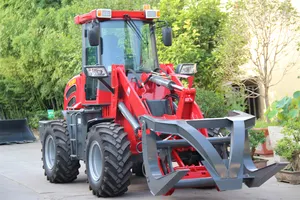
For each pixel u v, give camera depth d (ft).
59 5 80.64
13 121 68.49
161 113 32.65
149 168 28.86
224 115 45.44
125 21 35.96
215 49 49.70
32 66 73.97
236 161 27.81
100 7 59.41
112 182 31.65
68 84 41.60
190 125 28.43
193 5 51.34
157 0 58.65
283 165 28.43
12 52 78.33
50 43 67.92
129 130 33.06
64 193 34.68
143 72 35.29
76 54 62.80
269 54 49.55
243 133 28.66
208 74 50.21
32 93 79.30
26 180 40.16
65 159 37.86
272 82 53.01
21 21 78.07
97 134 32.48
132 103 32.37
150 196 32.83
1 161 51.42
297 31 48.19
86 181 39.32
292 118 37.32
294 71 50.60
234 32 47.37
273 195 32.40
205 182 28.45
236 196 32.42
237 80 49.01
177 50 49.06
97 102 34.94
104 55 35.32
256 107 55.16
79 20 37.55
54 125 39.17
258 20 47.14
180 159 30.25
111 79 34.01
